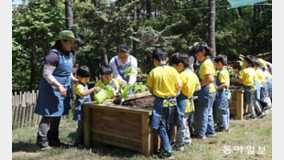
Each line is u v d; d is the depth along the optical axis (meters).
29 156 3.65
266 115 6.23
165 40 10.06
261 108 6.04
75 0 8.71
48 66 3.69
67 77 4.00
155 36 9.60
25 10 9.78
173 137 3.92
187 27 15.25
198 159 3.31
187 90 3.57
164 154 3.31
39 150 3.89
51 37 10.23
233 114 5.96
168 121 3.38
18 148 4.20
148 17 14.16
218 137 4.32
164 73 3.33
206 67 4.08
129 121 3.55
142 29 9.70
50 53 3.76
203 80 4.13
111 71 4.01
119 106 3.65
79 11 8.62
